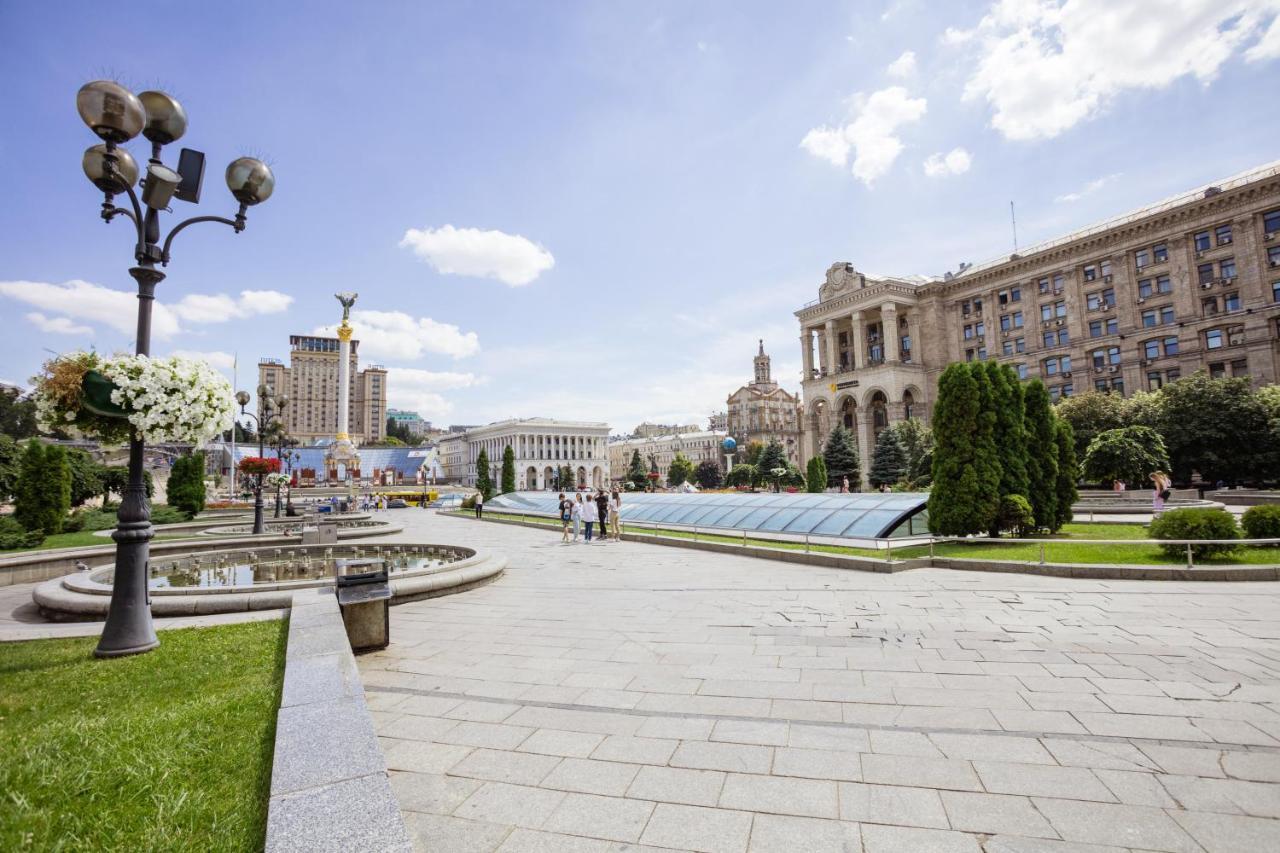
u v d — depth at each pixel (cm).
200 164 786
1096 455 3325
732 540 1980
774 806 381
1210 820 355
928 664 667
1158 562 1255
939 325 7538
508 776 426
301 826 278
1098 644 727
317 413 15662
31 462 2170
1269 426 3859
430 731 506
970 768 426
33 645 726
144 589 703
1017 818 362
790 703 560
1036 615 888
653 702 569
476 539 2425
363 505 6212
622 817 371
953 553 1484
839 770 427
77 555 1568
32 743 417
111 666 625
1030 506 1659
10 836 304
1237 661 650
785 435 13762
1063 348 6388
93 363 695
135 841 306
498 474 13388
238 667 614
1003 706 539
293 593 943
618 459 18588
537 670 674
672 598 1098
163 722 461
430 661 713
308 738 376
